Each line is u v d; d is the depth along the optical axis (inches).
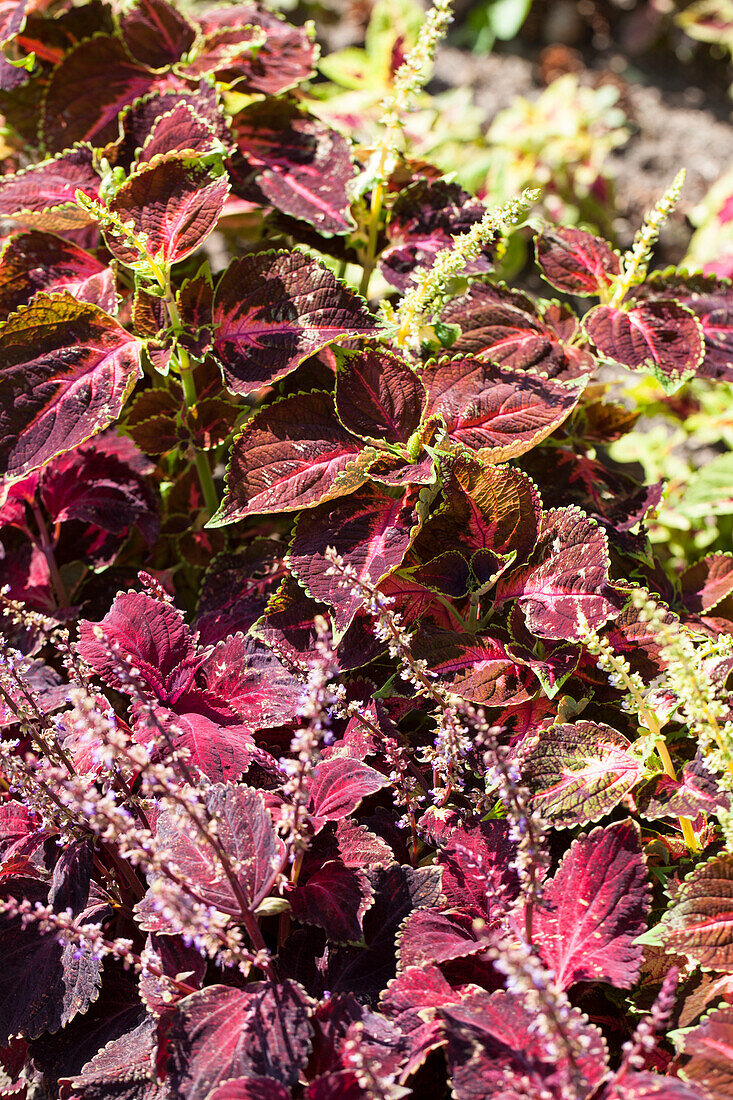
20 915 61.1
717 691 61.7
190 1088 57.5
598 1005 60.5
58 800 60.6
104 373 64.9
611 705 63.9
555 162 101.7
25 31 71.6
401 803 61.5
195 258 70.9
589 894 59.7
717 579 68.0
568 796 60.9
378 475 63.4
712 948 59.0
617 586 63.5
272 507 63.4
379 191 69.1
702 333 66.8
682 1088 56.6
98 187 67.9
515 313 67.6
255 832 59.6
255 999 58.5
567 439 69.1
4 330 65.0
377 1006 59.4
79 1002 60.0
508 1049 57.4
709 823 62.7
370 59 88.4
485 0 133.1
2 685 61.0
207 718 62.1
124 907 61.7
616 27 135.7
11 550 69.5
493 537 63.8
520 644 62.8
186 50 70.8
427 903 60.4
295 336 65.0
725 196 101.1
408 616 63.8
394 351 66.0
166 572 69.4
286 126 69.9
